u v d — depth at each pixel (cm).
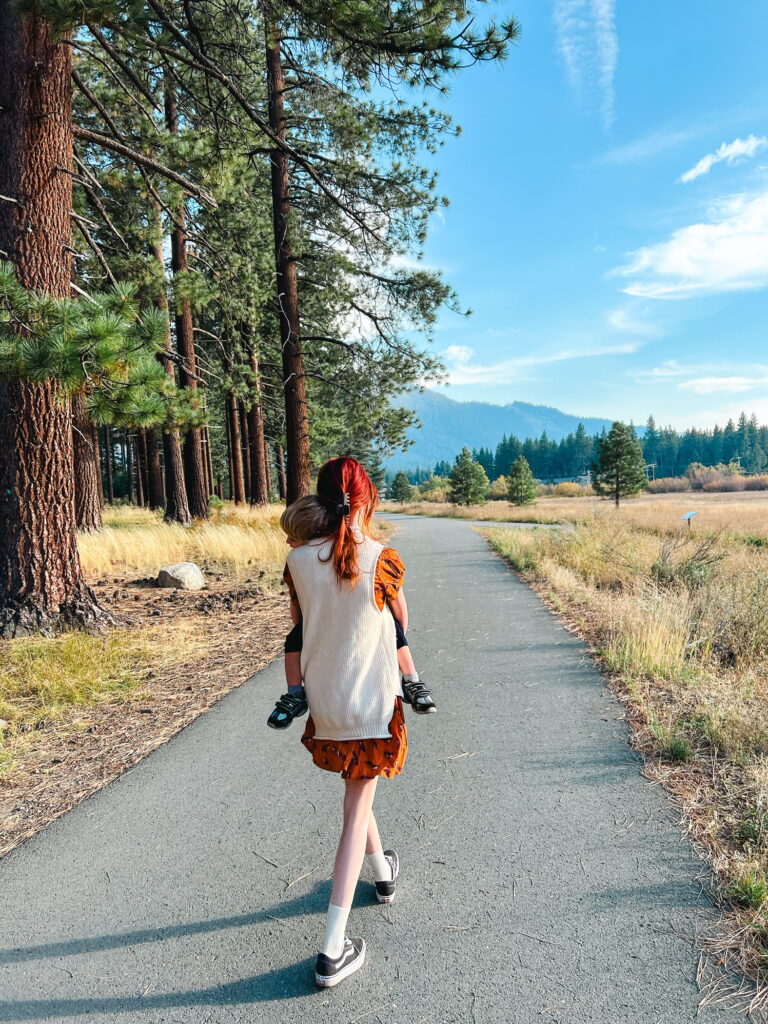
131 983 228
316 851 305
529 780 361
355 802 237
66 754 425
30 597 669
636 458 4247
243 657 643
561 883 268
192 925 256
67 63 672
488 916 251
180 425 924
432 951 235
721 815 311
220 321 1914
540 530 1989
